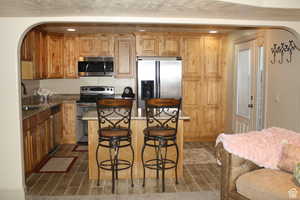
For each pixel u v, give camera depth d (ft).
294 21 11.55
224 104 20.56
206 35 19.97
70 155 16.57
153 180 12.65
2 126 10.80
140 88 19.40
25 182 12.09
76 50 19.92
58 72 19.76
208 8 9.23
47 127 15.88
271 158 9.02
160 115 12.28
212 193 11.33
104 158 12.64
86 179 12.78
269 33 14.55
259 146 9.07
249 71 16.80
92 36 19.85
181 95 19.62
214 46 20.17
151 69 19.33
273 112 14.14
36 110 14.29
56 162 15.21
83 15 10.34
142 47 19.69
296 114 12.16
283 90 13.20
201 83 20.24
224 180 9.03
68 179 12.78
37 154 14.11
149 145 11.74
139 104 19.47
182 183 12.35
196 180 12.70
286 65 12.94
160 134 11.23
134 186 11.98
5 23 10.43
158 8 9.21
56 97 20.53
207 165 14.79
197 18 11.03
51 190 11.58
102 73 20.13
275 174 8.48
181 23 11.05
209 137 20.58
